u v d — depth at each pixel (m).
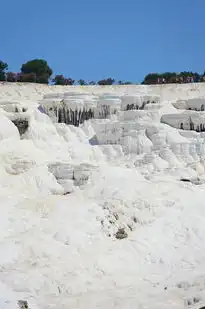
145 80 63.88
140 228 21.84
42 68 60.53
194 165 28.81
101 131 33.44
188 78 56.09
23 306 15.55
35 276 17.34
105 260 19.02
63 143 32.03
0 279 17.00
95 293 16.91
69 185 26.31
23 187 25.53
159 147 31.09
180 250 20.39
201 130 34.03
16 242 19.58
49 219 21.70
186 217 22.56
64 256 19.00
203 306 14.61
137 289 17.25
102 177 26.14
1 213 21.88
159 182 25.98
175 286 17.39
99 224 21.45
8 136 29.89
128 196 23.89
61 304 15.99
